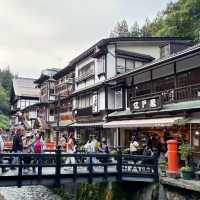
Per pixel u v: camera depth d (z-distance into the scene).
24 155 14.45
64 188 24.80
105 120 28.08
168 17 45.53
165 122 18.48
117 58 29.47
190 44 30.52
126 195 16.67
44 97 51.50
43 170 16.61
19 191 26.84
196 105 17.38
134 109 23.27
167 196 14.24
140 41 30.56
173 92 20.67
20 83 76.81
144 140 23.12
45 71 51.91
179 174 15.08
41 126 48.88
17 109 72.12
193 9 42.41
